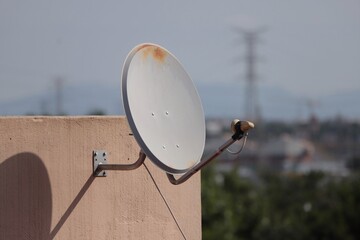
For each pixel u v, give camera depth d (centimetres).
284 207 9631
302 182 10131
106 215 1484
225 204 6612
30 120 1381
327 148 19738
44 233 1390
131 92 1290
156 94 1349
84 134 1450
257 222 7712
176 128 1358
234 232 7181
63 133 1422
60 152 1417
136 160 1528
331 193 9069
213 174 7381
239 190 8731
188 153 1359
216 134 16525
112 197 1494
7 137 1352
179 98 1388
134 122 1263
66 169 1424
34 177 1380
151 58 1359
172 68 1392
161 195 1575
